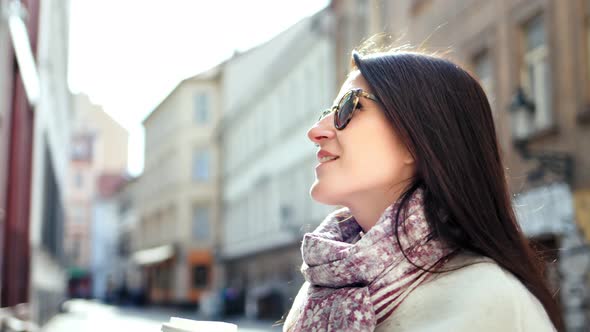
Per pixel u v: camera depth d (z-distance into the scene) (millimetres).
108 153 78000
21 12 5898
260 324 22406
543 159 9172
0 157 5320
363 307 958
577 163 9156
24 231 7887
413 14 14344
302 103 26234
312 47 24734
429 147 1043
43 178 11141
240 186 37094
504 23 11195
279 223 28625
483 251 1017
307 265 1067
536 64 10516
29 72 6934
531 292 1069
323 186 1113
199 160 44781
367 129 1086
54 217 16969
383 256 980
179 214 44406
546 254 1296
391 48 1354
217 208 43312
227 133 41062
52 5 11523
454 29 12812
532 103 9148
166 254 45125
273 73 30141
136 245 59906
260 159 32781
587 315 8742
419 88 1076
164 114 50719
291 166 27641
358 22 18297
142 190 58375
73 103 28594
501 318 913
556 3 9773
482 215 1035
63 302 35406
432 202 1021
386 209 1015
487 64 11969
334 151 1119
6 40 5020
